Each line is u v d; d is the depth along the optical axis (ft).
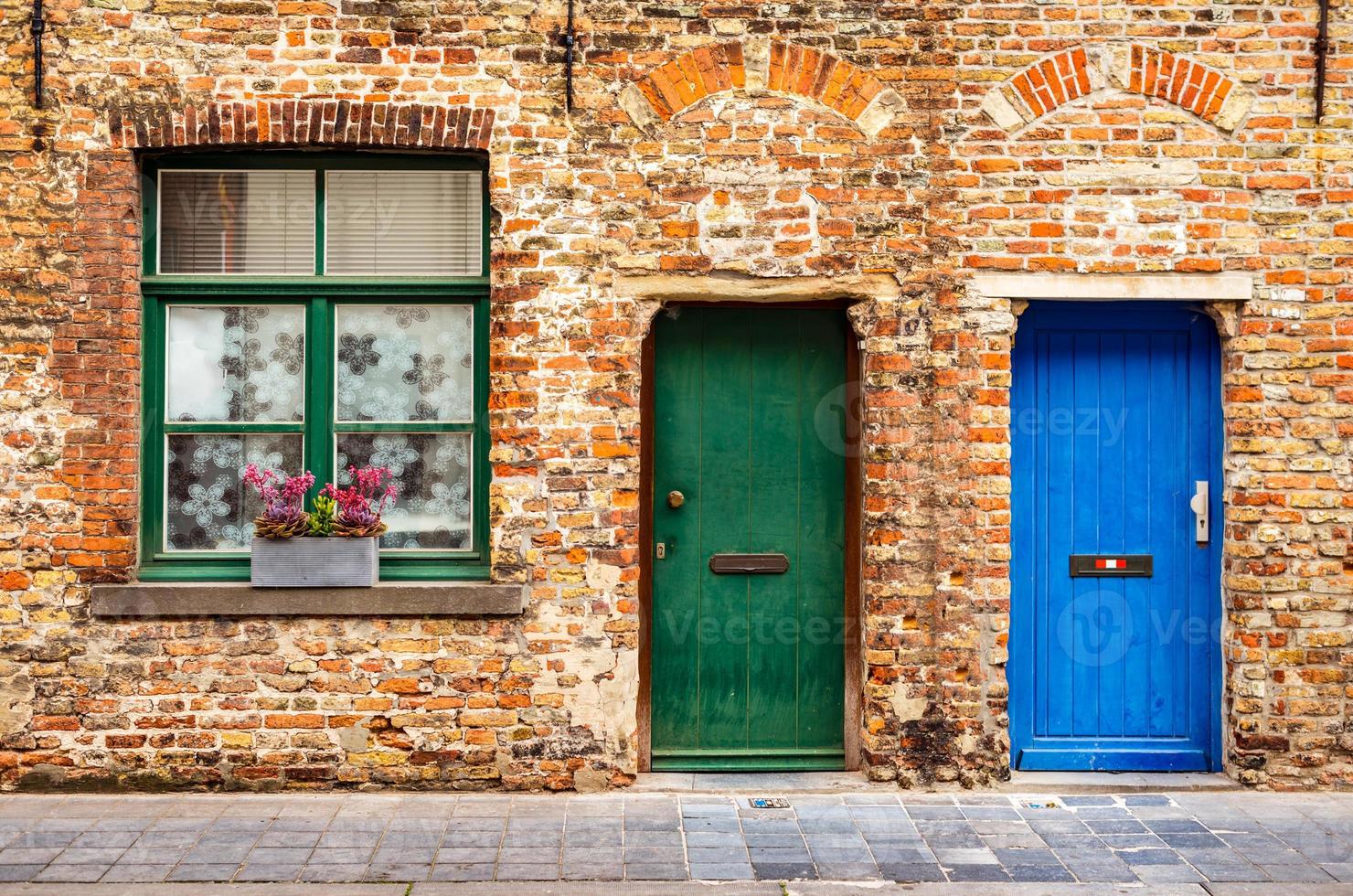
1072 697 18.24
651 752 18.26
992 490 17.54
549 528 17.40
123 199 17.21
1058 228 17.48
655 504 18.24
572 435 17.42
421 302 18.12
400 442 18.17
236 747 17.12
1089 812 16.63
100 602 16.94
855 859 14.89
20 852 14.78
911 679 17.54
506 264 17.39
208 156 17.89
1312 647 17.57
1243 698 17.62
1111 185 17.48
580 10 17.42
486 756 17.28
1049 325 18.12
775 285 17.54
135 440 17.44
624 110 17.46
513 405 17.38
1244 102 17.47
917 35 17.52
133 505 17.37
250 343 18.08
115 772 17.07
